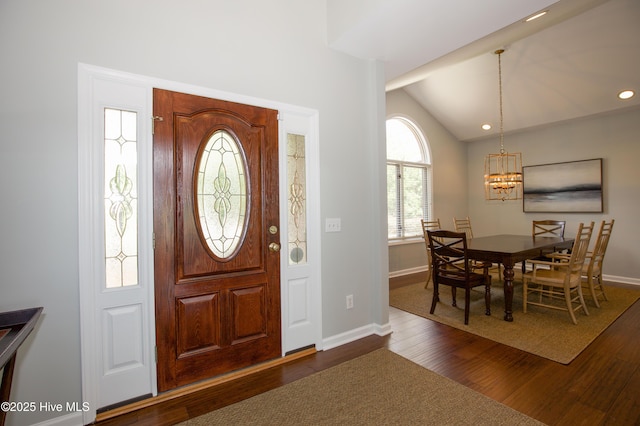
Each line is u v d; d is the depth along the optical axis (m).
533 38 3.83
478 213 6.68
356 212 2.96
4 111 1.58
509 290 3.23
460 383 2.12
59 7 1.70
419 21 2.37
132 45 1.90
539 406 1.86
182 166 2.07
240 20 2.30
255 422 1.76
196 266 2.12
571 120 5.21
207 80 2.16
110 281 1.85
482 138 6.50
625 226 4.81
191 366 2.09
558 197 5.49
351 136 2.93
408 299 4.09
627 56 3.74
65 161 1.72
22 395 1.62
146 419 1.80
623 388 2.03
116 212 1.87
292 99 2.55
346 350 2.67
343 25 2.55
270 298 2.44
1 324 1.36
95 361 1.80
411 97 5.86
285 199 2.53
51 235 1.68
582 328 3.03
